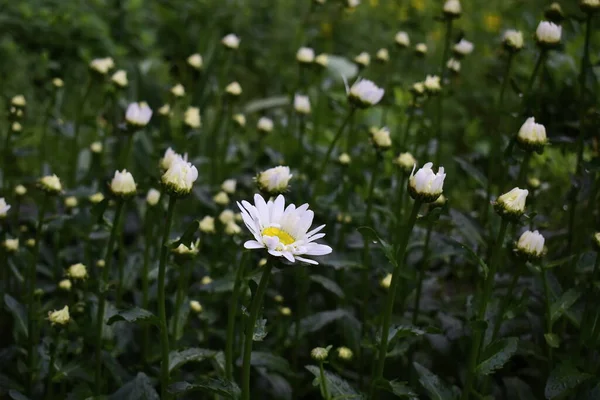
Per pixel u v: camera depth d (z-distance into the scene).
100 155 1.40
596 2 1.15
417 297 1.16
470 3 2.54
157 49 2.41
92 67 1.34
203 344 1.16
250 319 0.90
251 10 2.52
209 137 1.62
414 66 2.17
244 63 2.40
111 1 2.44
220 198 1.24
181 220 1.33
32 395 1.09
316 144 1.59
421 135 1.29
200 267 1.27
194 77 2.13
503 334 1.11
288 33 2.41
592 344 1.02
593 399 1.00
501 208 0.95
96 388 1.04
